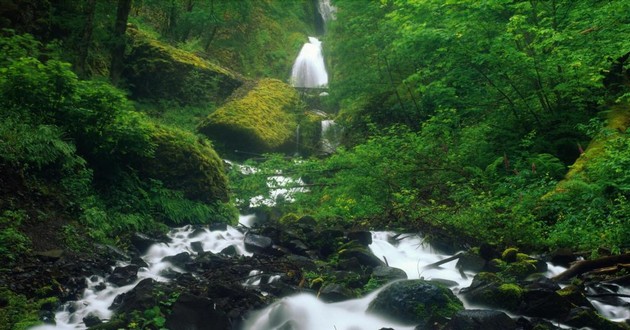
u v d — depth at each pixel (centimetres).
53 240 754
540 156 1060
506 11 1207
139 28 2484
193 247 904
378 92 1873
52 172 867
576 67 1112
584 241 795
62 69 905
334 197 1249
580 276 685
